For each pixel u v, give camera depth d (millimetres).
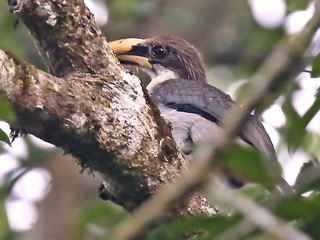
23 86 7516
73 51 8320
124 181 8195
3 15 12250
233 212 5477
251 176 5508
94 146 7980
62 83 7867
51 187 14594
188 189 5332
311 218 5367
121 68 8375
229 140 5371
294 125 6941
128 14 15289
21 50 12891
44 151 14609
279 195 5410
